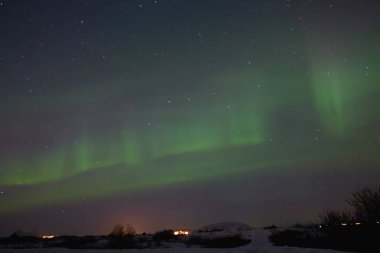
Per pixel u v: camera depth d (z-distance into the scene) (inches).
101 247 1159.6
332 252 551.2
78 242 1354.6
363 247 576.1
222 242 1240.8
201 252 788.6
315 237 841.5
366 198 665.0
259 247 893.8
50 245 1288.1
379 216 648.4
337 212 757.3
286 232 1208.8
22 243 1422.2
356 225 692.1
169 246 1173.7
